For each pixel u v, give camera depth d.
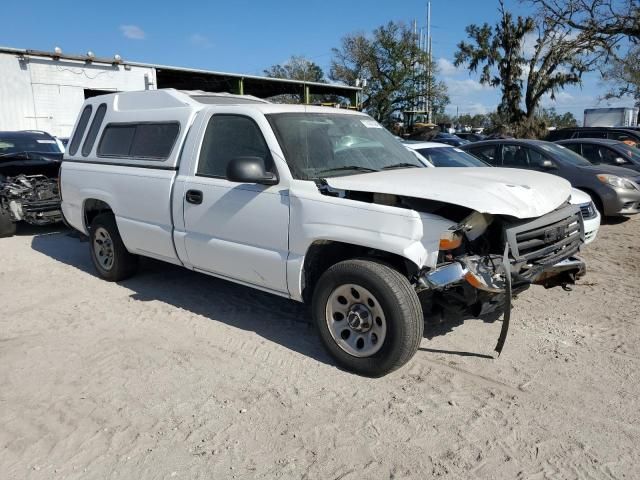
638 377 3.93
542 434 3.26
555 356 4.28
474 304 3.84
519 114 38.25
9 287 6.14
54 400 3.68
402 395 3.71
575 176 9.75
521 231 3.75
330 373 4.04
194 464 3.02
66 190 6.54
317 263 4.31
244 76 29.14
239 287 6.04
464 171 4.51
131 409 3.57
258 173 4.09
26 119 21.28
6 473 2.97
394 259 4.00
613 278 6.28
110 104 6.18
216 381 3.93
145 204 5.37
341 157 4.55
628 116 32.06
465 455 3.08
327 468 2.98
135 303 5.56
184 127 5.11
